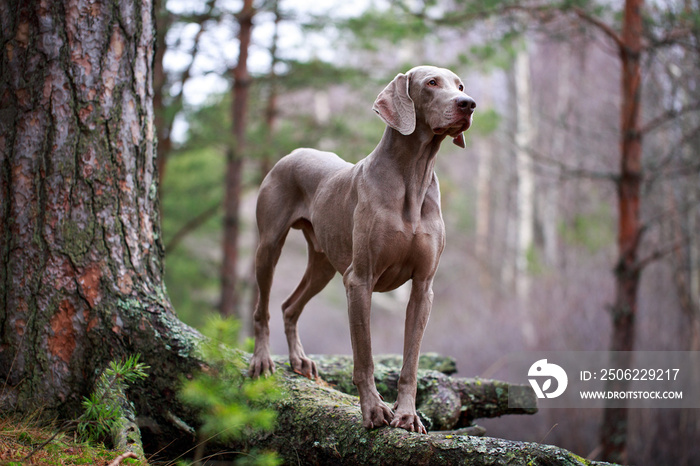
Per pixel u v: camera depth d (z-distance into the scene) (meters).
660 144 10.01
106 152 3.69
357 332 3.04
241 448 3.36
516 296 15.96
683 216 9.77
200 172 12.02
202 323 10.24
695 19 6.67
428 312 3.18
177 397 3.46
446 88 3.01
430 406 4.05
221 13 8.77
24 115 3.60
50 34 3.61
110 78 3.71
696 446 9.01
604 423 7.29
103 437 3.33
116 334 3.58
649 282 10.98
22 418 3.37
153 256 3.89
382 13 8.89
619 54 7.30
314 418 3.20
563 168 7.80
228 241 9.98
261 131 10.34
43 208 3.57
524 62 15.16
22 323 3.52
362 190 3.13
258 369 3.55
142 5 3.88
